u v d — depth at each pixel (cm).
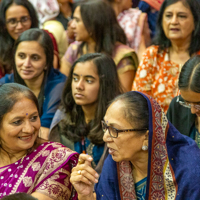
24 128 423
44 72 700
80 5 775
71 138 589
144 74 692
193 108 434
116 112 391
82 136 591
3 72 818
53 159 445
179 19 652
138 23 879
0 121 421
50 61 699
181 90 432
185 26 652
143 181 422
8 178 432
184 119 522
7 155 448
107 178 433
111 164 436
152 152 386
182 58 680
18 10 806
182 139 407
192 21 654
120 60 750
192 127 518
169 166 393
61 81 702
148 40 892
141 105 390
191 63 427
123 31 796
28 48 666
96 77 568
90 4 763
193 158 390
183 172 386
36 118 438
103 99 572
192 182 379
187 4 646
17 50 679
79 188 414
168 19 666
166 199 391
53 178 439
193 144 409
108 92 574
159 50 699
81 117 602
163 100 680
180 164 392
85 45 808
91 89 568
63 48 911
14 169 438
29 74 675
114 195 429
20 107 420
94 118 582
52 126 605
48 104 671
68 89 607
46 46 684
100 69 570
